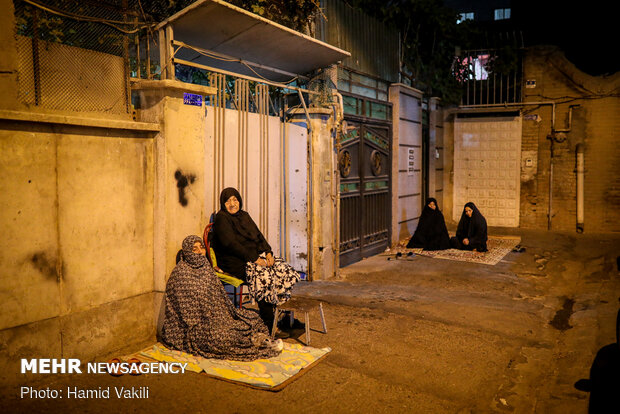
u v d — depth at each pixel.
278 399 3.81
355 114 8.92
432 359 4.68
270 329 5.14
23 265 3.83
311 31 7.55
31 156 3.85
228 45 5.79
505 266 8.75
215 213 5.64
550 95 12.53
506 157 13.04
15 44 3.84
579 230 12.38
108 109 4.54
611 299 6.55
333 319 5.77
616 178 12.09
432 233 10.17
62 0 4.34
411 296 6.79
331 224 7.92
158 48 5.43
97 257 4.36
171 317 4.68
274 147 6.66
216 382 4.06
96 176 4.32
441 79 12.70
